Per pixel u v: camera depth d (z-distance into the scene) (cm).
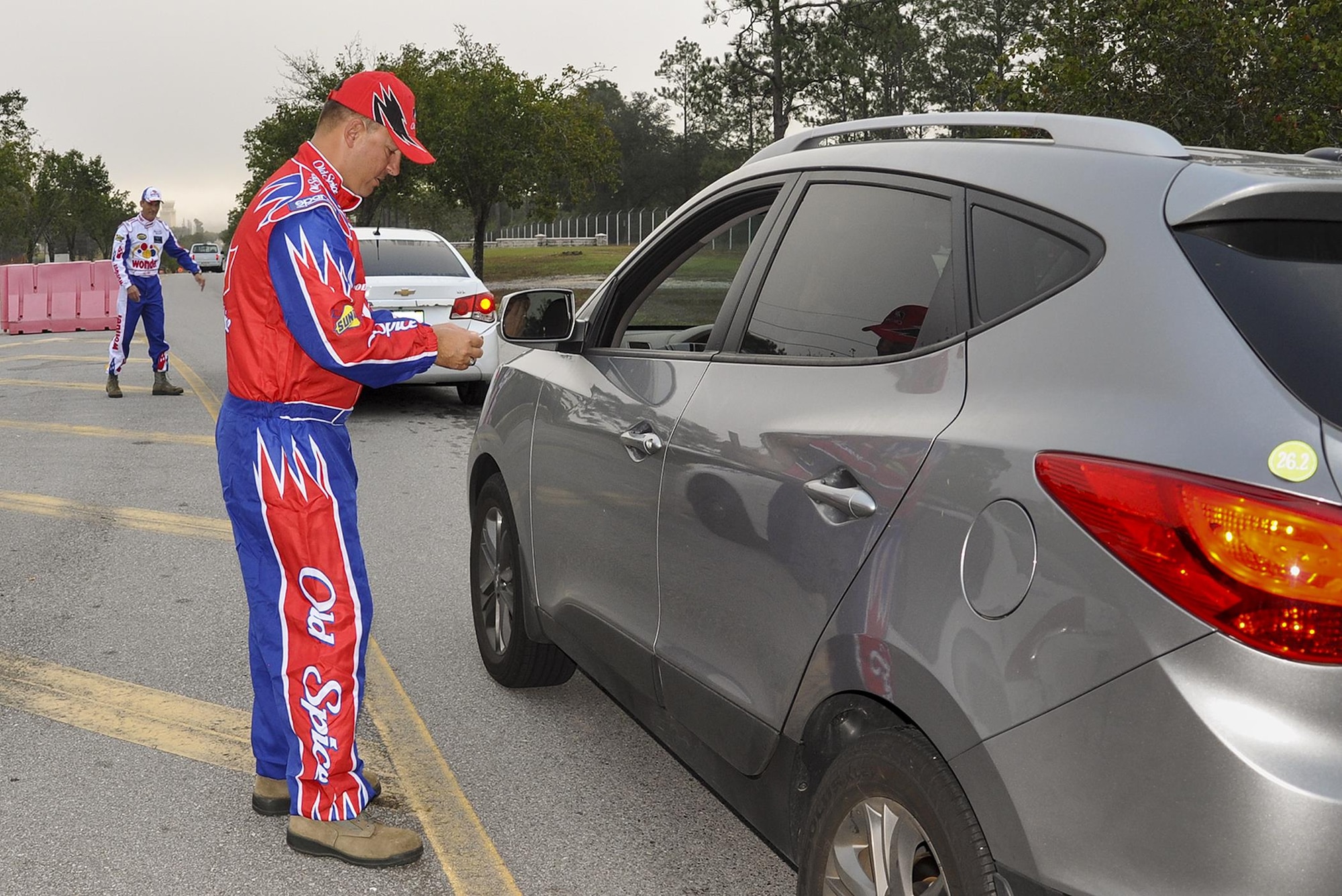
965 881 203
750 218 322
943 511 212
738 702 273
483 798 365
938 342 232
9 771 377
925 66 7344
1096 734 181
